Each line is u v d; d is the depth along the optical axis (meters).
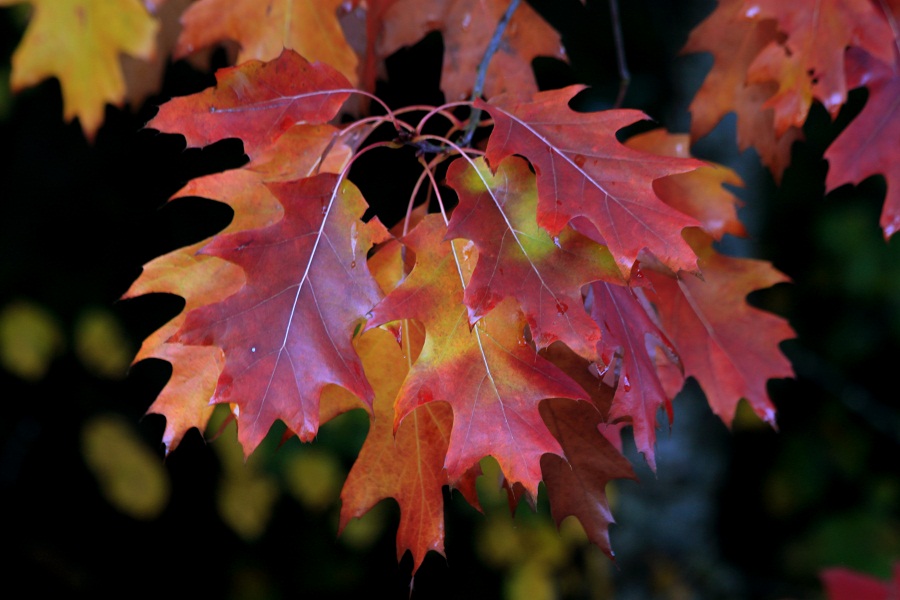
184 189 1.18
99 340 2.84
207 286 1.20
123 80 1.42
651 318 1.22
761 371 1.35
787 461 3.75
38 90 2.85
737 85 1.38
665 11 2.90
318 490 2.76
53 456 2.99
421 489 1.20
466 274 1.15
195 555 3.15
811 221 3.61
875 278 3.44
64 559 3.00
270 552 3.22
